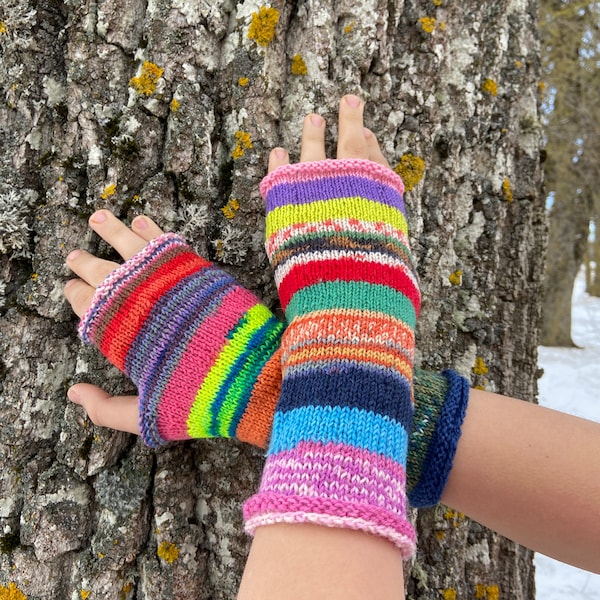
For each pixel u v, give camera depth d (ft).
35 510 1.24
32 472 1.26
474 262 1.54
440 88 1.42
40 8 1.23
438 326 1.47
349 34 1.27
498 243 1.57
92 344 1.24
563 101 6.48
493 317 1.60
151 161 1.24
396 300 1.05
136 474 1.26
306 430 0.87
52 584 1.26
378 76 1.32
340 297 1.03
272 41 1.25
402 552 0.82
